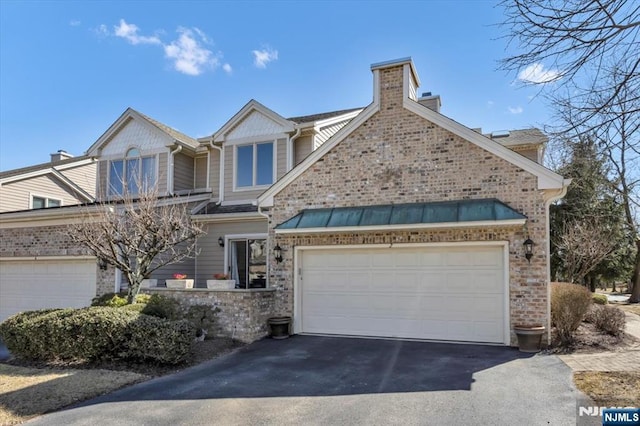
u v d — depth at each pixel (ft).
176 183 60.34
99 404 23.65
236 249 55.11
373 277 39.99
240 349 35.96
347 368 29.58
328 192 42.01
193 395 24.80
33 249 49.83
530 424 19.56
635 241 86.22
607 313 39.40
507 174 36.04
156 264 48.88
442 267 37.78
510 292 35.01
